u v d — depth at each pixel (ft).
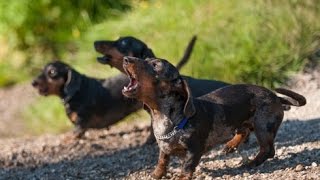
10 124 43.34
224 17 43.73
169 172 27.30
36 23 51.21
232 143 28.04
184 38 43.45
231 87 26.58
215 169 27.12
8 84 49.16
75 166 31.37
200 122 25.09
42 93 36.70
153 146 33.19
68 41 50.52
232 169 26.89
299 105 26.91
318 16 42.68
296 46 41.73
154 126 25.31
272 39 41.91
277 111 26.61
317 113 35.42
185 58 35.37
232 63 41.01
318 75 40.47
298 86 39.91
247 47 41.52
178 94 24.77
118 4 52.11
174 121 24.88
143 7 50.01
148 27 46.80
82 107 36.22
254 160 26.76
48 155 34.27
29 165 32.65
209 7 45.29
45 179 29.66
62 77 36.37
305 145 29.09
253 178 25.63
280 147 29.32
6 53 51.11
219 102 25.95
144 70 24.14
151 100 24.67
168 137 24.95
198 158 25.26
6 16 51.08
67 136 36.78
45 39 51.11
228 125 26.02
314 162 26.61
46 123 42.78
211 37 42.45
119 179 28.27
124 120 39.65
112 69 44.68
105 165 30.73
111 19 51.21
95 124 36.68
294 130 32.37
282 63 41.06
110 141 35.99
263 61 41.06
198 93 31.01
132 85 24.34
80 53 48.39
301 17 42.65
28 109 44.80
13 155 34.63
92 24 51.29
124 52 32.55
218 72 40.93
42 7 51.26
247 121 26.78
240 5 44.11
